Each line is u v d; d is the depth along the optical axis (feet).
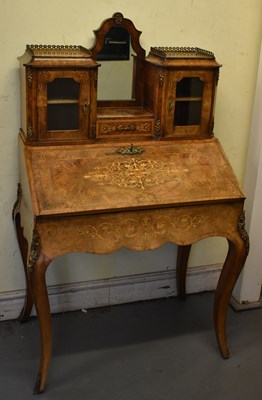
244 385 6.66
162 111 6.42
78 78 5.96
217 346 7.37
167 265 8.38
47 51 6.02
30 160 5.98
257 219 7.91
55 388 6.46
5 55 6.53
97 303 8.14
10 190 7.14
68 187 5.84
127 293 8.26
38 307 5.94
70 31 6.70
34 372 6.72
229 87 7.77
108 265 8.04
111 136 6.41
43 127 6.05
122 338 7.47
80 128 6.20
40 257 5.71
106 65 6.71
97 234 5.88
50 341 6.19
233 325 7.91
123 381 6.63
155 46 7.18
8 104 6.73
